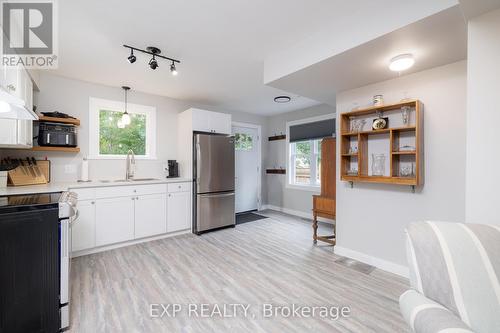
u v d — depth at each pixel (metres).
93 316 1.73
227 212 4.12
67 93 3.20
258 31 2.10
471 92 1.27
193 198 3.88
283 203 5.45
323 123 4.63
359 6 1.76
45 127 2.87
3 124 2.12
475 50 1.26
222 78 3.23
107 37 2.18
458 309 0.92
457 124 2.08
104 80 3.30
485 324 0.88
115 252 2.97
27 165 2.83
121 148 3.72
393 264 2.46
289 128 5.33
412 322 0.92
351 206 2.83
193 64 2.78
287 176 5.34
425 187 2.26
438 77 2.19
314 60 2.13
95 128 3.43
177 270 2.48
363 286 2.18
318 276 2.37
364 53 1.93
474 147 1.25
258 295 2.03
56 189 2.35
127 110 3.72
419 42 1.76
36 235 1.49
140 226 3.30
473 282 0.94
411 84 2.35
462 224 1.10
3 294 1.39
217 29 2.06
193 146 3.90
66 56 2.56
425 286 1.02
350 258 2.82
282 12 1.83
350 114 2.71
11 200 1.65
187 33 2.12
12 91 1.97
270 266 2.60
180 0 1.69
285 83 2.65
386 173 2.51
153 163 3.97
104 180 3.45
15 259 1.43
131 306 1.86
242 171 5.36
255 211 5.54
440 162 2.17
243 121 5.35
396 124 2.45
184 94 3.98
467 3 1.17
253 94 3.98
